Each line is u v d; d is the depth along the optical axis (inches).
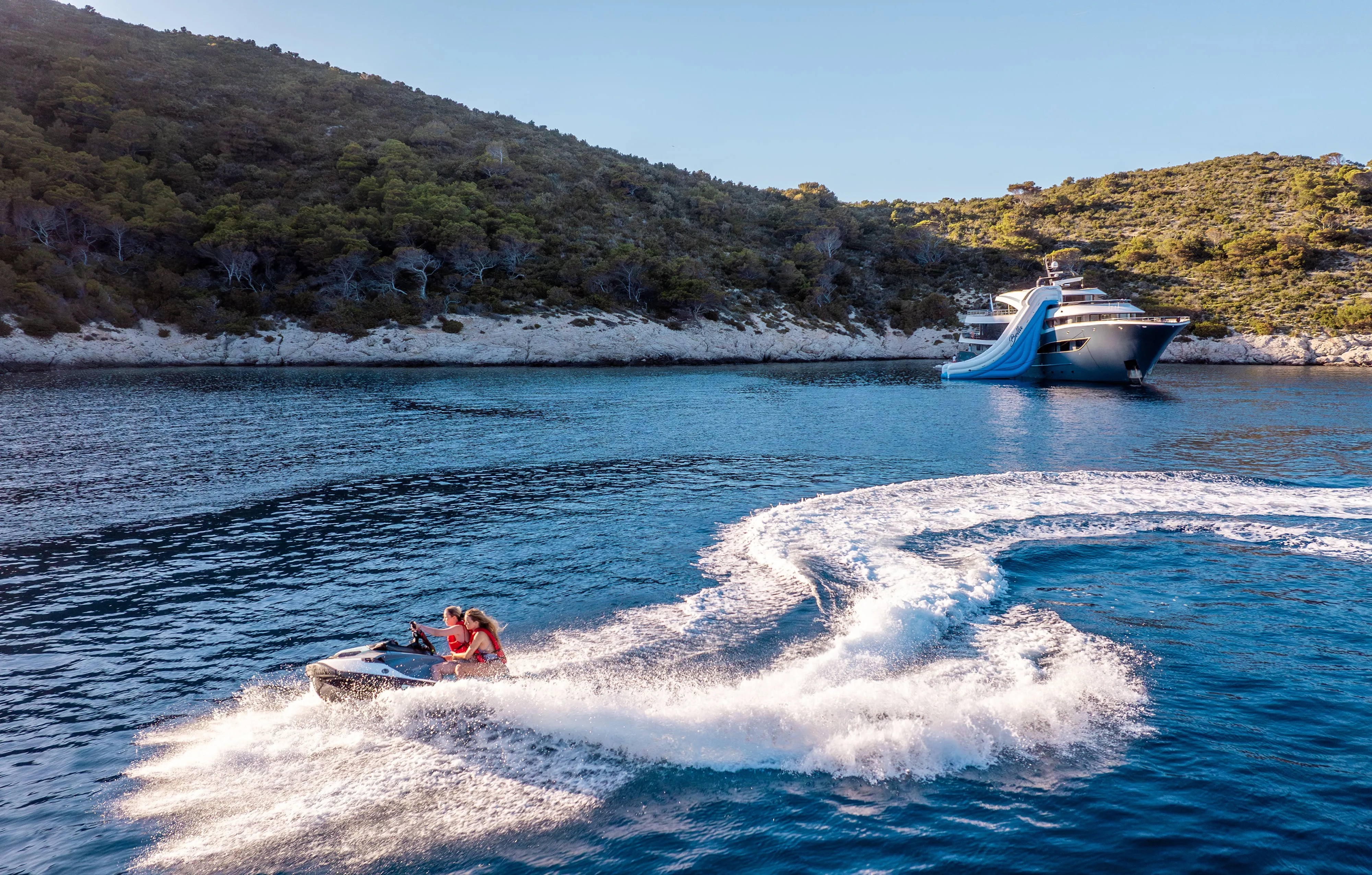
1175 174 6043.3
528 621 429.1
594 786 266.2
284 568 535.5
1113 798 257.6
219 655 390.0
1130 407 1667.1
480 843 235.6
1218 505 678.5
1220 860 225.9
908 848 234.4
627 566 531.5
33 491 780.6
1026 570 504.7
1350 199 4493.1
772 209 5231.3
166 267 3073.3
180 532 631.2
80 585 500.1
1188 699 326.6
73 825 246.8
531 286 3454.7
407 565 542.3
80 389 1841.8
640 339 3316.9
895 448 1070.4
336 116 4712.1
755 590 472.1
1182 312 3695.9
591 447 1080.2
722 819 249.4
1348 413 1503.4
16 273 2669.8
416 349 2955.2
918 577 477.1
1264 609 434.6
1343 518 629.3
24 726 316.5
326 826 243.6
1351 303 3432.6
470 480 845.2
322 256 3110.2
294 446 1069.8
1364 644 385.1
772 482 823.1
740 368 3100.4
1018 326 2586.1
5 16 4365.2
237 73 5059.1
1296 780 266.4
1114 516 639.1
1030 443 1120.2
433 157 4414.4
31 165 2960.1
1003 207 6072.8
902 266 4768.7
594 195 4571.9
